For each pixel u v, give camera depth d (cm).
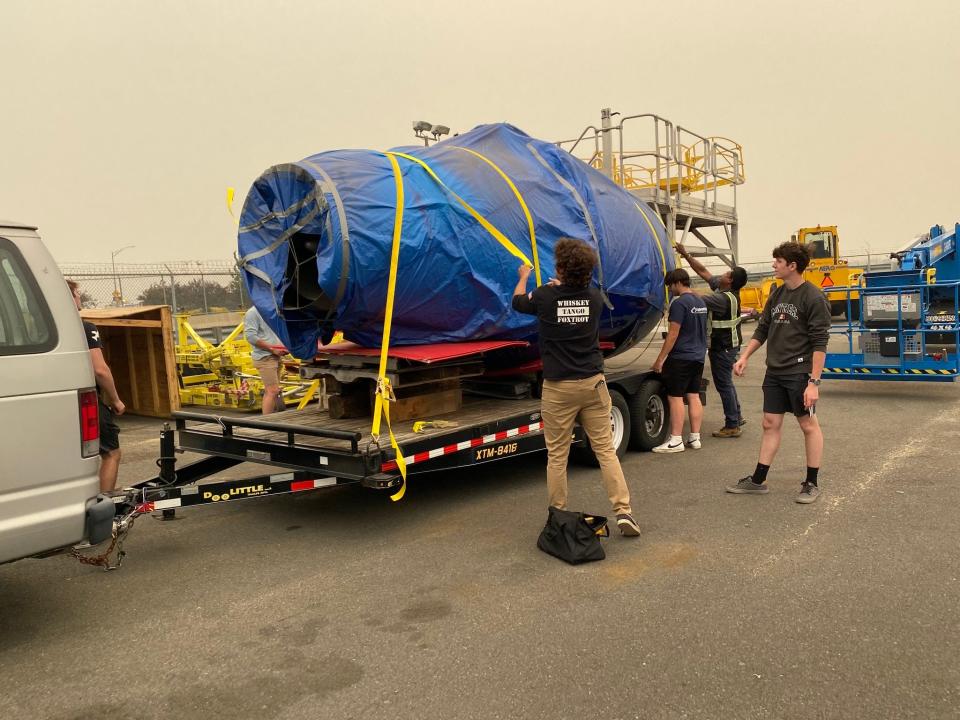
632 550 468
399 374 547
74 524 357
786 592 396
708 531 500
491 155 642
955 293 1018
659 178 1101
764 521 516
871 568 425
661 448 750
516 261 584
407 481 664
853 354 1085
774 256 553
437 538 507
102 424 520
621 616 374
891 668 315
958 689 297
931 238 1428
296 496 625
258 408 1072
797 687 303
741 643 341
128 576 452
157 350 1058
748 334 2180
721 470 666
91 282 1608
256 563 469
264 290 563
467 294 563
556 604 392
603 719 285
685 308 719
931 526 493
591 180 729
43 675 333
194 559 480
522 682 314
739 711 287
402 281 529
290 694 311
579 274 464
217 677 327
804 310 545
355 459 476
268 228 560
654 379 765
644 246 731
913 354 1047
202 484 465
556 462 478
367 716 292
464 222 559
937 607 372
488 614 382
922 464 659
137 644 361
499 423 576
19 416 338
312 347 570
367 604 401
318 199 513
